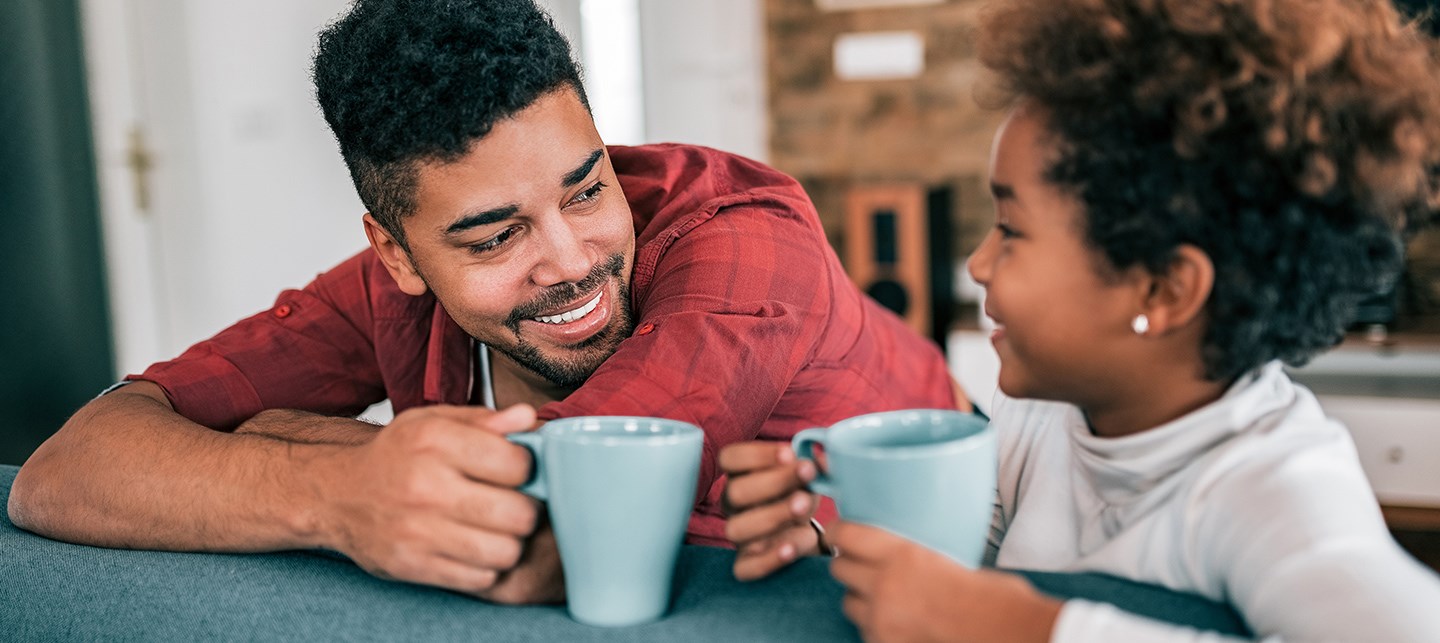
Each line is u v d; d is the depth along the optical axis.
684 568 0.65
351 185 3.69
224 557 0.71
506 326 0.99
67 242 3.06
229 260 3.42
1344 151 0.57
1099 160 0.59
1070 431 0.70
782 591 0.60
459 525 0.62
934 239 3.24
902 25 3.68
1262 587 0.49
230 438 0.80
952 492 0.53
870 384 1.21
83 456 0.83
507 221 0.91
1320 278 0.59
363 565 0.67
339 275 1.22
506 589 0.64
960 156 3.69
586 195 0.96
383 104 0.88
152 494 0.77
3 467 1.02
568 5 3.89
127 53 3.19
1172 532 0.59
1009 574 0.58
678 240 1.00
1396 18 0.62
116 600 0.65
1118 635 0.45
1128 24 0.59
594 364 1.03
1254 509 0.53
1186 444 0.61
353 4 0.95
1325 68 0.57
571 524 0.56
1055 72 0.61
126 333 3.24
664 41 3.95
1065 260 0.62
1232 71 0.56
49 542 0.76
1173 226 0.57
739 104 3.90
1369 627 0.44
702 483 0.80
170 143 3.29
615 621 0.57
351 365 1.21
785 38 3.80
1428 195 0.63
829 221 3.84
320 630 0.58
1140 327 0.60
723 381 0.84
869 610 0.51
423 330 1.18
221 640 0.60
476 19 0.86
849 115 3.78
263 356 1.14
